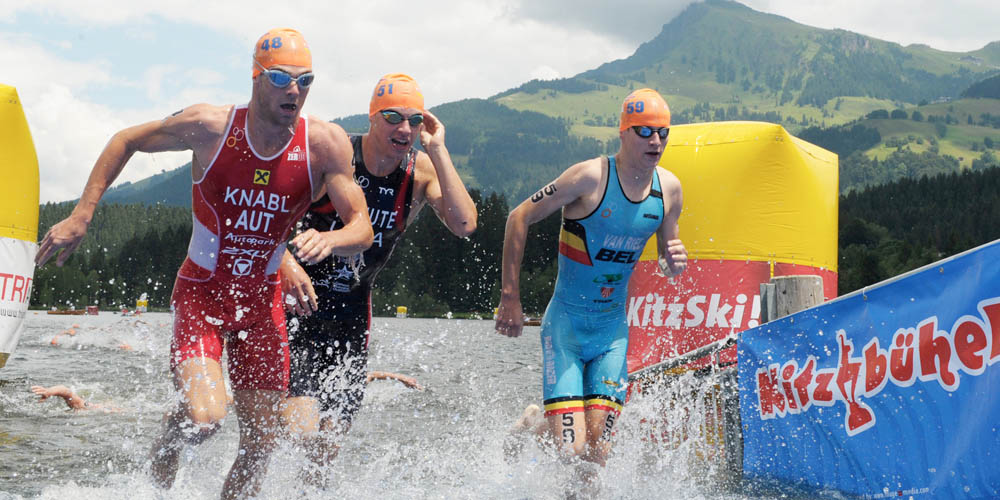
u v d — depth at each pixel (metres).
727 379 5.07
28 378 9.51
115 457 4.82
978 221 113.81
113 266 90.50
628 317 6.22
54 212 116.75
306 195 3.49
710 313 5.95
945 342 3.46
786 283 4.96
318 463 4.18
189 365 3.41
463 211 4.13
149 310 76.81
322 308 4.20
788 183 6.02
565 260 4.41
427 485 4.25
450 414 7.04
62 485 3.95
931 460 3.49
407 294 74.06
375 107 4.00
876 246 103.12
